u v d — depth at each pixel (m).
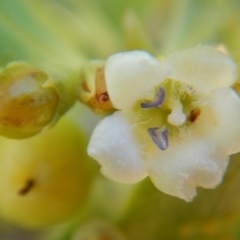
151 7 0.08
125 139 0.05
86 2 0.08
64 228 0.06
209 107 0.05
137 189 0.06
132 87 0.05
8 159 0.06
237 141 0.05
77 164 0.06
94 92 0.05
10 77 0.05
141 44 0.06
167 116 0.05
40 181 0.06
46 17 0.07
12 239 0.07
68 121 0.06
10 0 0.07
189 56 0.05
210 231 0.06
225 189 0.06
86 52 0.07
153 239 0.06
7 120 0.05
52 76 0.05
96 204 0.06
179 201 0.06
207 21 0.07
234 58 0.06
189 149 0.05
